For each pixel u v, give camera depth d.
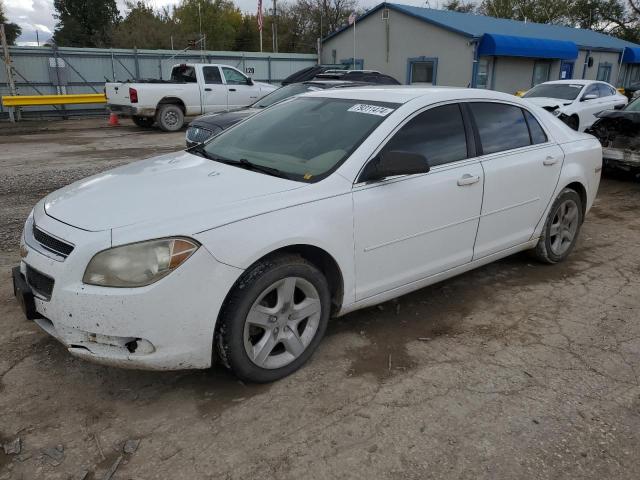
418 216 3.60
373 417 2.85
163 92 15.60
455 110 3.98
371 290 3.50
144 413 2.85
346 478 2.44
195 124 8.64
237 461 2.52
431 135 3.77
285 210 2.98
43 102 18.44
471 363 3.38
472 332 3.78
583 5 43.44
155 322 2.63
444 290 4.48
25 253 2.92
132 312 2.59
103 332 2.62
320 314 3.24
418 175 3.61
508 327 3.86
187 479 2.41
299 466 2.50
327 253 3.16
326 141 3.61
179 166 3.65
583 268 5.04
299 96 4.45
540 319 3.99
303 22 50.88
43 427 2.72
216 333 2.90
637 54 28.77
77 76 21.12
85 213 2.86
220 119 8.38
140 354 2.70
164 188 3.15
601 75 27.97
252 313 2.92
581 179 4.93
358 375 3.22
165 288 2.61
